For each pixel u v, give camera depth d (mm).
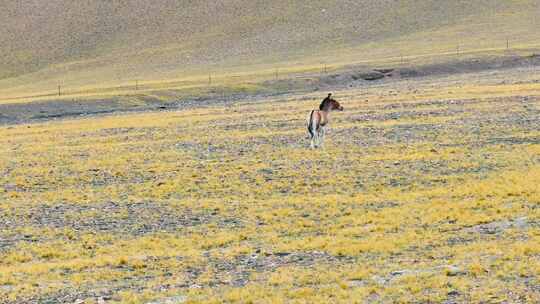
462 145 84812
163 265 47188
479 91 140000
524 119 99750
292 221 57781
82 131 122312
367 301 36812
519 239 46562
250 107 147750
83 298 40469
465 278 39188
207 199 66938
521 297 35562
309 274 42406
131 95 184125
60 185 76750
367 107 128000
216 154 89250
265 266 45531
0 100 189125
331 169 76125
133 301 39094
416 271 41156
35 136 119625
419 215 56406
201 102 176625
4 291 42438
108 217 62219
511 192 60750
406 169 74062
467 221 52625
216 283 42344
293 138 97438
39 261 50531
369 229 53188
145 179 77188
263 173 76125
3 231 58844
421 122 103750
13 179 80250
